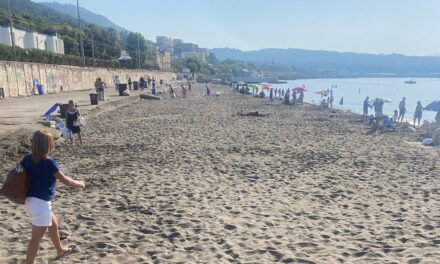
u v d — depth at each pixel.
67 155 13.40
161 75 105.69
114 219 7.30
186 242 6.30
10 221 6.98
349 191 9.82
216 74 194.62
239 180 10.70
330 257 5.80
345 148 16.64
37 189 4.61
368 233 6.92
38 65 37.22
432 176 11.72
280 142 17.72
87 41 92.88
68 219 7.19
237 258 5.74
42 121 17.16
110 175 10.76
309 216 7.80
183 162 12.80
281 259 5.71
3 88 29.67
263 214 7.85
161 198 8.73
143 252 5.87
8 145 12.58
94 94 27.16
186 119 26.23
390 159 14.35
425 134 21.22
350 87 129.62
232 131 21.03
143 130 20.23
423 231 7.07
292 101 44.69
